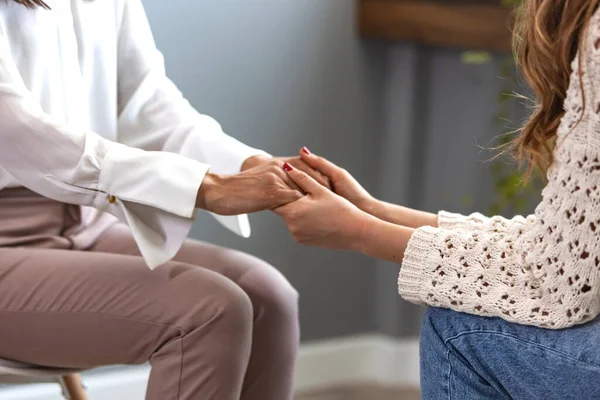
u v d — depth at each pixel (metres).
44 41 1.70
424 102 3.38
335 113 3.27
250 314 1.64
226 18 2.96
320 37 3.18
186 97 2.93
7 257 1.64
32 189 1.64
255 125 3.09
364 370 3.53
